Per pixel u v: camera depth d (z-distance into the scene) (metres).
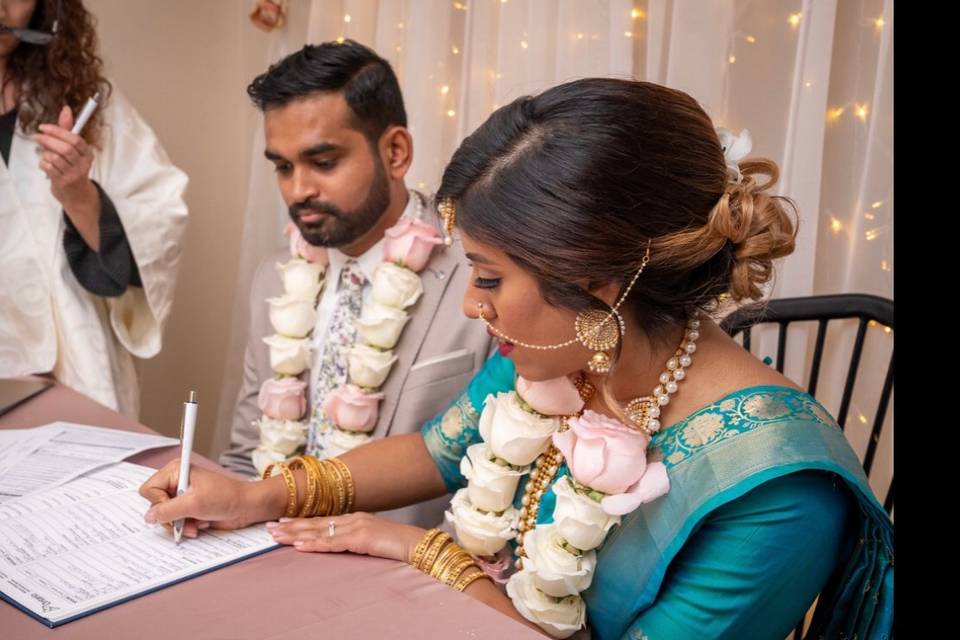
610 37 1.86
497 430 1.06
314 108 1.45
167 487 1.08
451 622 0.86
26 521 1.03
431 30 2.21
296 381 1.63
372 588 0.93
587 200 0.86
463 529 1.09
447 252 1.57
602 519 0.96
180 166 2.74
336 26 2.48
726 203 0.90
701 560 0.94
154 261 2.09
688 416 0.98
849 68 1.66
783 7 1.67
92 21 2.47
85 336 2.00
